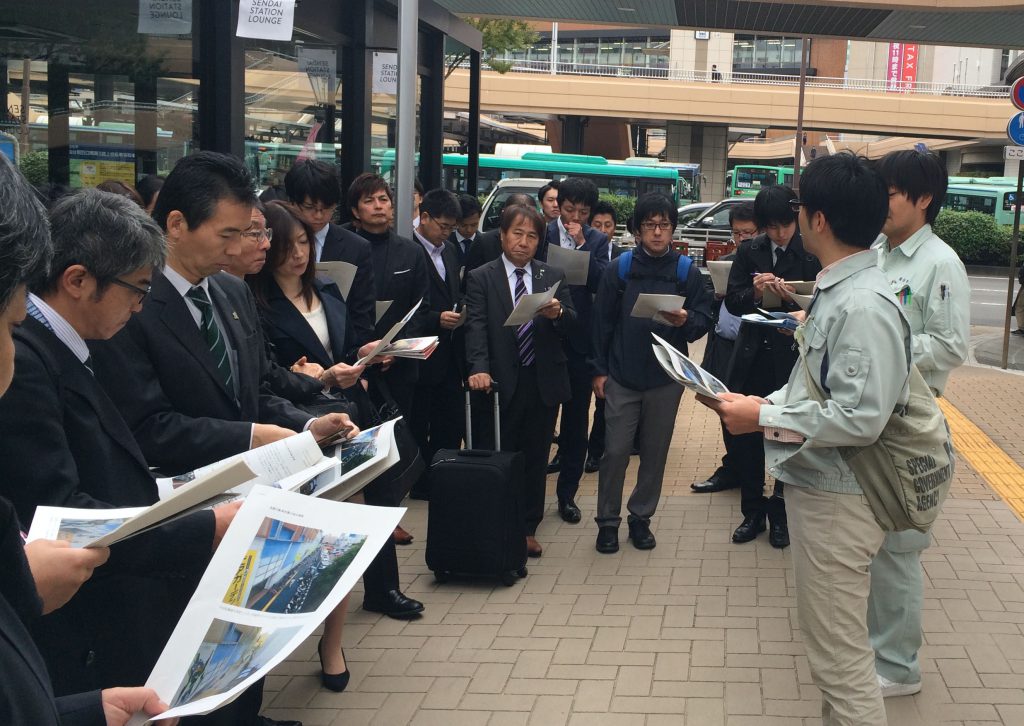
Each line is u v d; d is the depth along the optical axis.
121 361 2.69
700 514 6.11
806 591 2.98
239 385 3.03
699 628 4.40
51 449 2.10
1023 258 27.77
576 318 5.45
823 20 14.62
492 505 4.86
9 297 1.35
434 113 9.98
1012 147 11.46
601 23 16.08
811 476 2.95
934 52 70.44
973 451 7.32
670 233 5.30
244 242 3.20
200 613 1.98
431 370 6.14
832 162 2.90
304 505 2.26
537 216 5.37
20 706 1.30
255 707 3.29
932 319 3.61
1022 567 5.02
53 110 5.38
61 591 1.80
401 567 5.27
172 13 5.70
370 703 3.75
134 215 2.25
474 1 14.51
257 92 6.30
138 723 1.76
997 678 3.83
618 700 3.74
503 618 4.55
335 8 7.50
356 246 4.95
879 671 3.69
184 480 2.51
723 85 42.00
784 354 5.24
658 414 5.32
